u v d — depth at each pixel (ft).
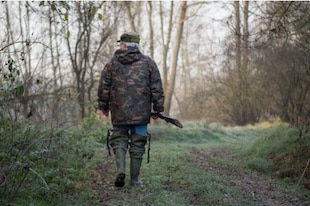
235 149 30.53
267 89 55.36
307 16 24.23
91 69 44.34
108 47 52.70
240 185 18.88
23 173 14.49
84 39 42.04
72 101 23.99
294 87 32.58
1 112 14.39
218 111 77.92
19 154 14.70
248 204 15.92
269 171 22.67
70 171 16.97
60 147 19.10
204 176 19.19
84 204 14.47
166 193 16.30
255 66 58.65
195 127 43.11
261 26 28.60
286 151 24.34
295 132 27.27
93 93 46.50
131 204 14.90
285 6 24.44
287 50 34.35
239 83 65.92
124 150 16.81
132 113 16.51
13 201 13.26
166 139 36.04
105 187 16.89
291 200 17.11
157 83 16.78
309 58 26.61
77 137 23.30
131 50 16.72
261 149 26.32
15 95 15.83
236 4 29.96
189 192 16.65
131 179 17.19
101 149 26.04
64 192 15.38
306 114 31.07
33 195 14.07
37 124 17.54
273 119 59.16
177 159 23.68
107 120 35.45
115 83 16.67
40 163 16.11
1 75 15.29
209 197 15.98
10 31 19.26
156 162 22.31
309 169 20.58
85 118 29.89
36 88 20.33
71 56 40.06
